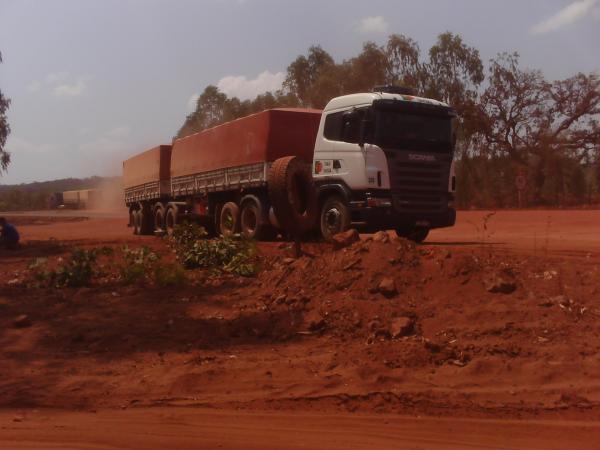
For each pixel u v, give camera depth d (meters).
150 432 5.14
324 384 6.23
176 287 10.39
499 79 46.56
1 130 42.41
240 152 17.50
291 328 7.89
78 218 51.72
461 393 5.98
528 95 46.31
